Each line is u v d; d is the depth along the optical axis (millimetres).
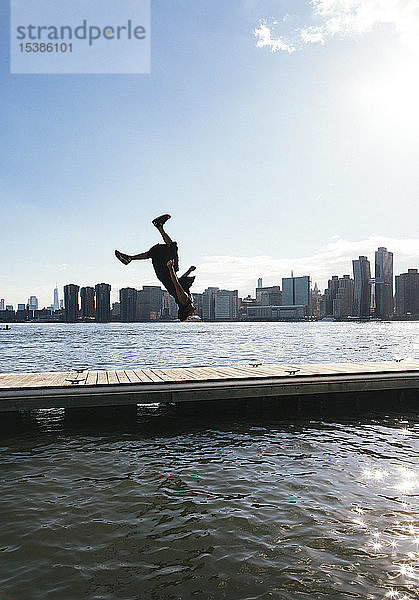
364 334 115938
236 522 7727
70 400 14516
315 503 8523
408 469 10484
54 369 31062
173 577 6070
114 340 82188
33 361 37656
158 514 8070
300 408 16953
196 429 14430
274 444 12680
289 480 9766
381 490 9180
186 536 7234
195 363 35031
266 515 7996
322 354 45625
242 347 58000
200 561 6473
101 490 9180
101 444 12656
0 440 13070
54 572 6188
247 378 17422
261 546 6898
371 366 21547
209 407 16844
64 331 156125
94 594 5680
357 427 14711
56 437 13422
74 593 5691
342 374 18609
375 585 5859
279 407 17266
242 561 6465
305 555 6621
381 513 8070
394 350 53406
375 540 7066
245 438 13344
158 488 9312
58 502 8586
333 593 5699
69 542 7035
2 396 14383
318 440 13109
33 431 14070
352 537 7164
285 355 43906
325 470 10422
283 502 8570
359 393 17938
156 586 5863
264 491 9125
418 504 8469
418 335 109688
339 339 85000
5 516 7957
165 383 16547
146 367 32031
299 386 16578
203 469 10508
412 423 15266
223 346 60469
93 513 8094
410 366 21516
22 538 7152
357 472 10273
